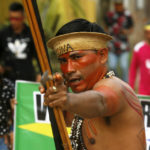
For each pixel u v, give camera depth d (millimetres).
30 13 4156
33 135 8016
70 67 4496
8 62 11219
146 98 7719
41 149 7926
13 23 11062
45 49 4156
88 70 4512
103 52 4637
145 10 23422
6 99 8742
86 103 3795
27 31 11258
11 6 11078
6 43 11211
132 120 4461
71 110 3732
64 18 16391
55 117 4230
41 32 4164
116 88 4277
